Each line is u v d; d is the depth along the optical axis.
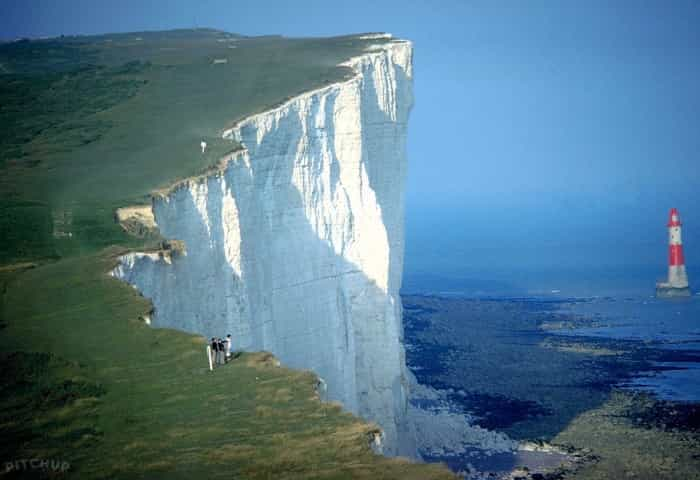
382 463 19.28
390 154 69.00
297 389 24.22
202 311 41.91
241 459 19.48
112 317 29.73
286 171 53.59
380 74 69.12
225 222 45.59
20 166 55.25
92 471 18.80
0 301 31.50
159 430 21.22
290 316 51.59
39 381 24.14
